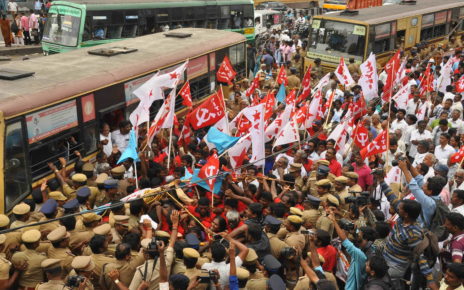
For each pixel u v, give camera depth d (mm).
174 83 9695
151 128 9586
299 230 6551
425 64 18906
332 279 5609
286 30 30797
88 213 6812
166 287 5176
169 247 5766
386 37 20812
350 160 10695
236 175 9023
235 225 7043
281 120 11172
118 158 10156
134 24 18812
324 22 20297
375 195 8914
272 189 8688
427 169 8797
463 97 15078
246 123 10914
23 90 8930
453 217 6055
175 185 8070
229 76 13477
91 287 5605
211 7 22172
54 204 6934
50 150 9031
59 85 9438
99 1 17812
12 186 8117
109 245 6461
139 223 7027
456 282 5109
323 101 15812
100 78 10367
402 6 25062
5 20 25047
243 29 24156
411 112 14242
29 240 6020
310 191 8688
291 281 5867
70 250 6516
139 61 11906
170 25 20328
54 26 17875
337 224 6230
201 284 5430
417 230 5824
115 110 10742
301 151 9734
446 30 26422
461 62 18531
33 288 6059
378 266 5457
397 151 10430
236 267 5605
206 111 10711
